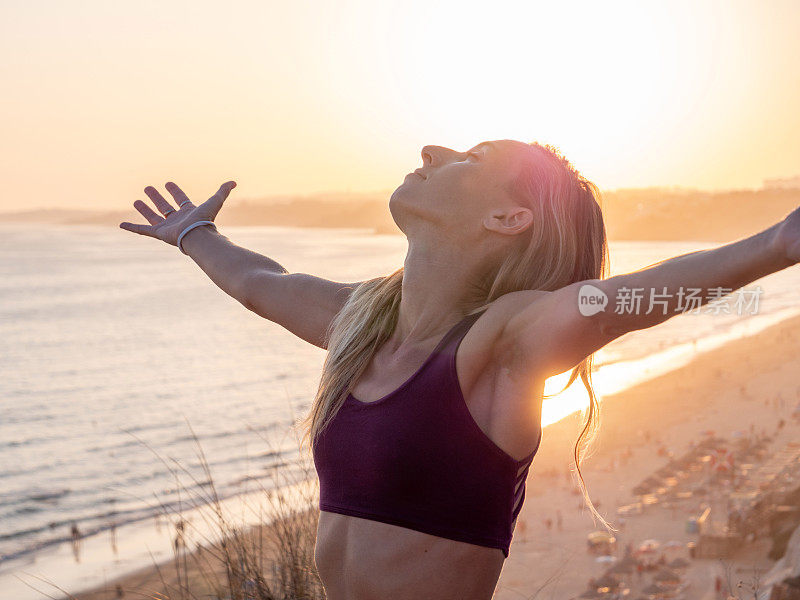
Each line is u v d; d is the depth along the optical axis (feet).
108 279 517.14
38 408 169.58
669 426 148.97
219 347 256.93
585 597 58.85
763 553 67.56
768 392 177.78
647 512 94.43
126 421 154.30
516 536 84.43
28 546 87.56
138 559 78.59
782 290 415.85
